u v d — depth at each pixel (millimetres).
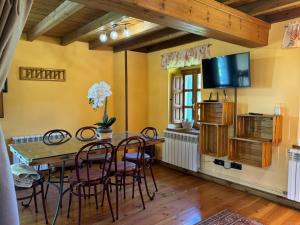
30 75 4301
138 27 3764
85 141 3258
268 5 2787
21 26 1478
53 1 2941
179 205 3117
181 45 4516
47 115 4512
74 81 4805
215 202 3213
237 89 3688
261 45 3271
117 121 5328
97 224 2641
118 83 5266
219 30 2570
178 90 4840
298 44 2949
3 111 4059
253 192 3521
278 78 3219
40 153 2572
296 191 2947
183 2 2234
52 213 2881
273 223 2666
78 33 4020
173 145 4551
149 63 5336
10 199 1342
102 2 1883
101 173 2783
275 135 3098
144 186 3781
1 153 1330
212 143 4047
